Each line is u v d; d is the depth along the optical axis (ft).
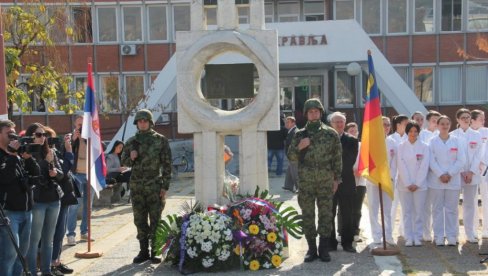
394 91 58.34
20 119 93.50
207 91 27.58
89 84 28.45
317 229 25.79
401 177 27.61
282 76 91.50
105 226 35.09
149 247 27.43
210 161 27.20
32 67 48.44
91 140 28.32
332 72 89.97
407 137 27.73
